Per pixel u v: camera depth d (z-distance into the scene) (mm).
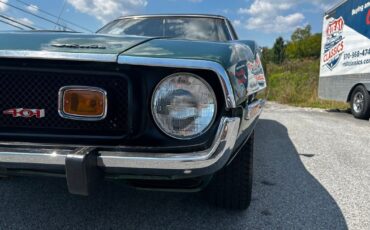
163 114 1519
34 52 1487
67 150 1500
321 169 3232
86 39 1691
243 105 1669
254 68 2125
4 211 2207
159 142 1539
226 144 1475
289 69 18250
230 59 1574
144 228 2016
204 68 1451
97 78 1566
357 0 7340
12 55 1485
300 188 2707
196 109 1500
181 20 3283
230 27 3252
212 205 2273
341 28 8047
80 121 1589
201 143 1503
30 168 1516
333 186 2773
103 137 1562
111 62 1470
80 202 2344
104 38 1733
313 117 7133
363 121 6898
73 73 1558
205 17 3301
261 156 3654
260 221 2125
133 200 2379
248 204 2209
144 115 1549
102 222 2084
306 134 5000
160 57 1466
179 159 1449
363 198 2543
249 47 2277
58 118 1604
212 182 2129
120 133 1573
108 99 1564
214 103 1490
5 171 1611
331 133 5160
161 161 1451
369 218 2217
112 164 1464
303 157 3654
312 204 2404
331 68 8516
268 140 4496
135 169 1469
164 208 2268
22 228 2004
